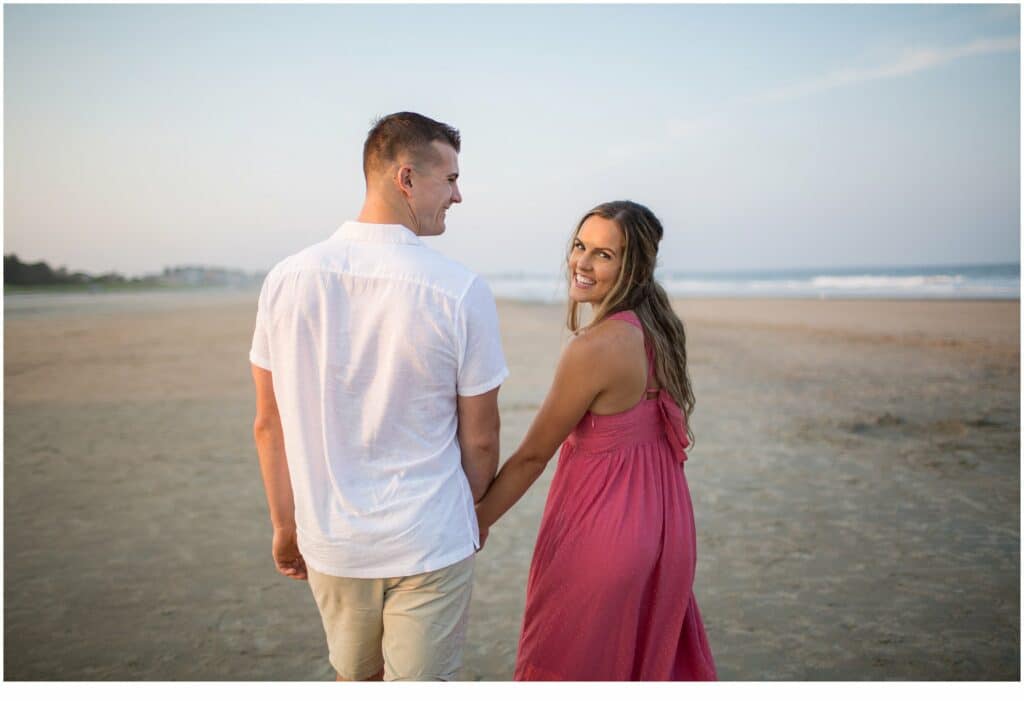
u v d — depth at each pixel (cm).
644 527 202
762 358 1109
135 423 711
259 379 181
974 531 404
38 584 351
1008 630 294
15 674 270
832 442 604
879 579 345
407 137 175
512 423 686
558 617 207
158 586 348
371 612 181
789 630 297
